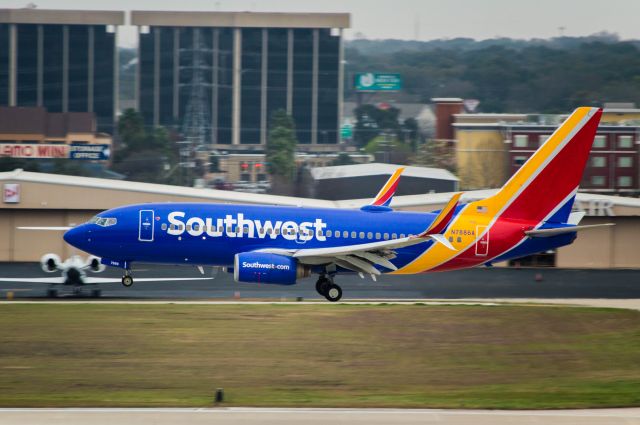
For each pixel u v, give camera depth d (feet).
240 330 541.75
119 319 563.89
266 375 446.19
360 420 339.57
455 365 480.64
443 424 335.06
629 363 495.82
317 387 424.46
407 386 432.25
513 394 412.77
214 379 435.53
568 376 463.83
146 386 418.72
